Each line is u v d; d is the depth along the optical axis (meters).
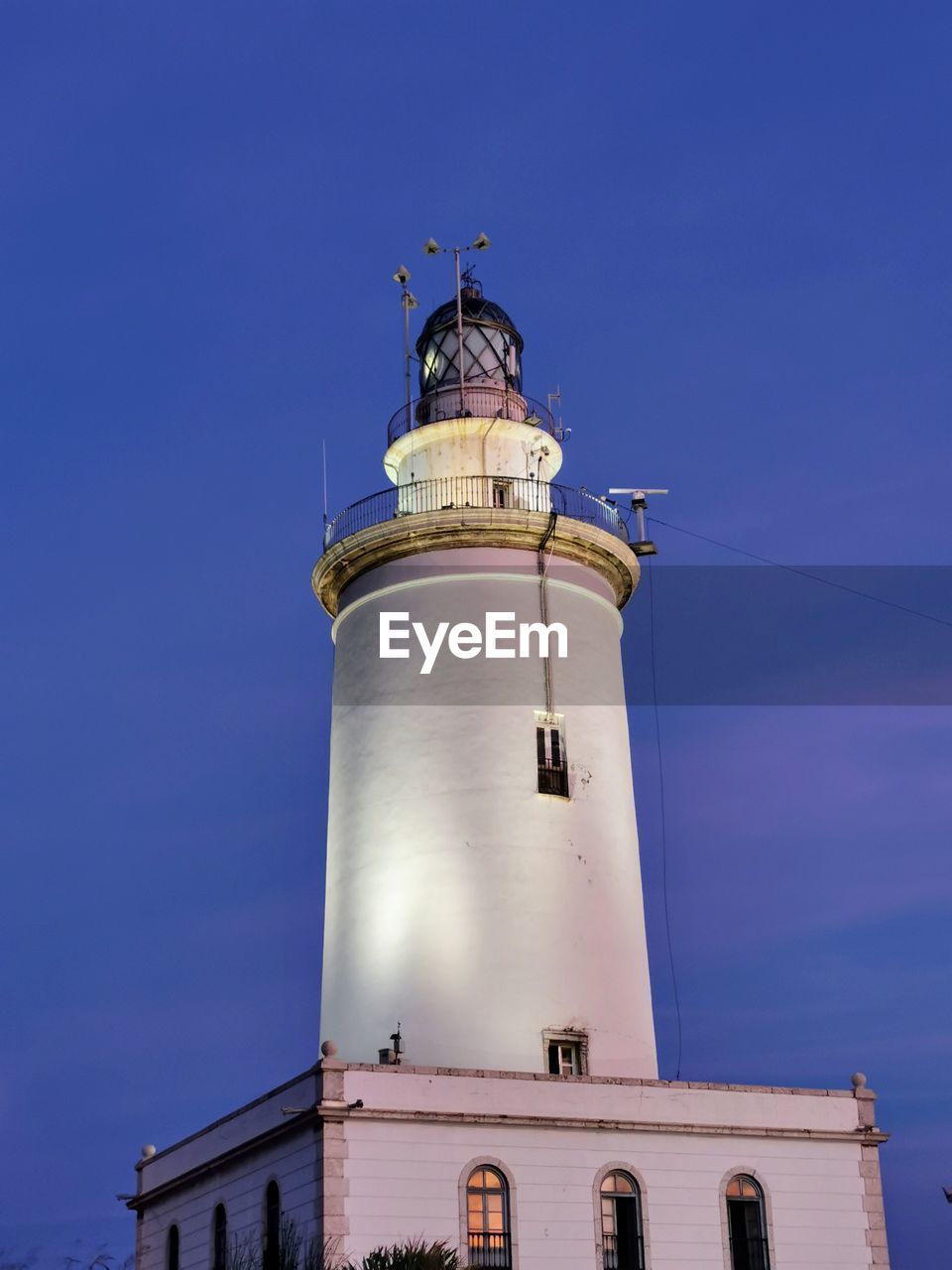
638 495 42.16
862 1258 33.28
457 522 38.22
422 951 35.56
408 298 42.91
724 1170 32.69
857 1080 34.59
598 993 35.81
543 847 36.38
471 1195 30.58
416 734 37.41
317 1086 30.30
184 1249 34.62
